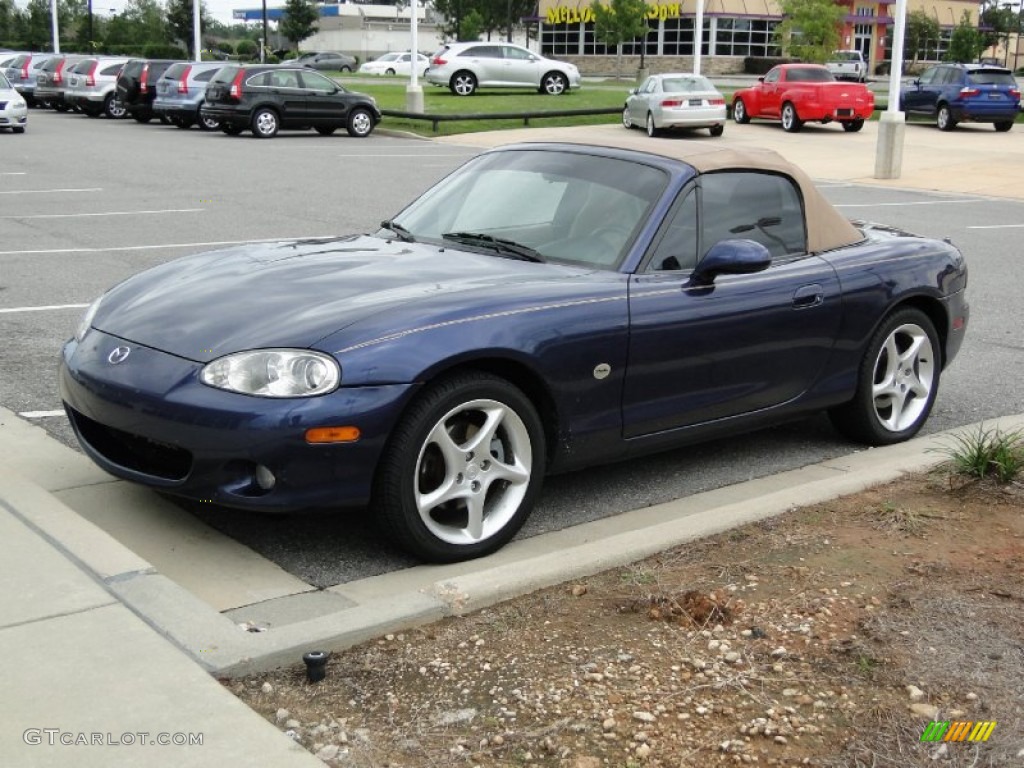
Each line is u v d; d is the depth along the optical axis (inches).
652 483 210.5
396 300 167.0
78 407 170.9
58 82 1373.0
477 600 145.9
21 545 152.6
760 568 158.1
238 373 155.5
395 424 158.1
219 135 1109.1
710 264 187.9
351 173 761.0
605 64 2613.2
